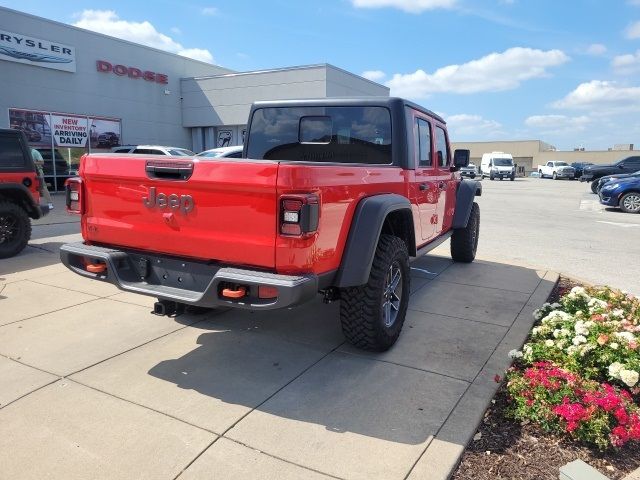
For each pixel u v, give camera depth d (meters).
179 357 3.95
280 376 3.65
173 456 2.70
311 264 3.07
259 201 2.99
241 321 4.77
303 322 4.77
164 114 23.28
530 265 7.45
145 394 3.36
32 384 3.46
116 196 3.58
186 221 3.29
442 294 5.80
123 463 2.64
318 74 21.52
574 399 3.02
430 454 2.75
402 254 4.08
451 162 6.51
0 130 7.26
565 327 3.81
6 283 5.96
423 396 3.38
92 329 4.52
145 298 5.43
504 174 43.84
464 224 6.75
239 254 3.14
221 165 3.05
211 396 3.35
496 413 3.26
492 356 4.02
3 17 16.64
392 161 4.64
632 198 16.03
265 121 5.35
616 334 3.51
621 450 2.90
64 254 3.76
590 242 10.08
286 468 2.62
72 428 2.95
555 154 82.50
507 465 2.74
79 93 19.38
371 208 3.57
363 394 3.40
